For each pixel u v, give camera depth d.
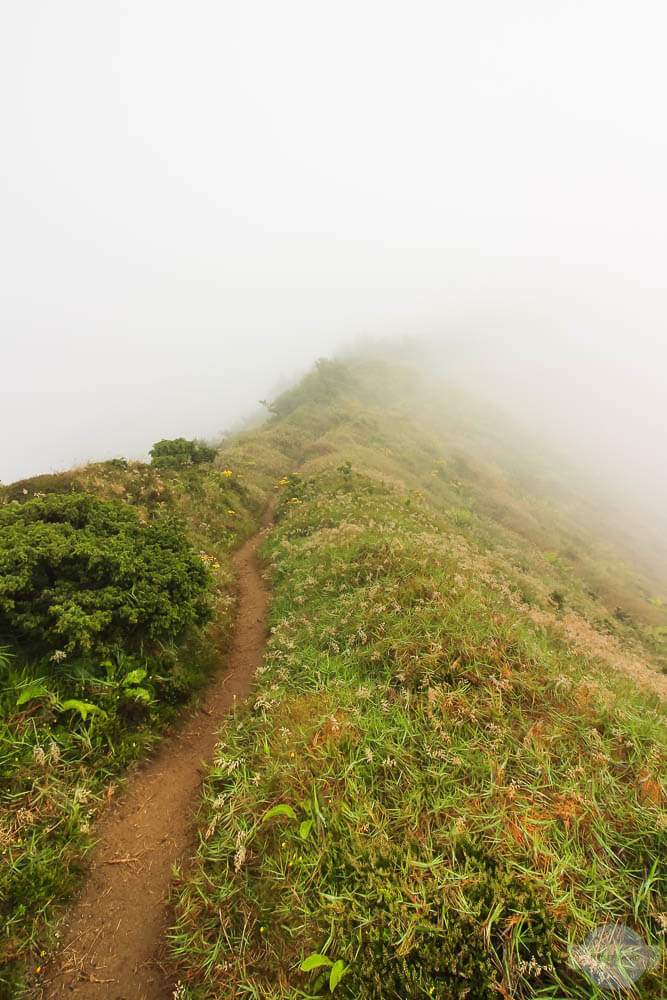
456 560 7.46
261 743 3.94
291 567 8.55
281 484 18.09
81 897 2.79
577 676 4.67
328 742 3.71
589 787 3.24
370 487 14.07
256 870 2.95
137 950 2.59
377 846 2.87
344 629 5.55
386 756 3.62
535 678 4.38
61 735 3.53
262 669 5.32
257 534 12.73
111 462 11.12
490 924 2.36
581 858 2.79
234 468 18.78
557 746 3.65
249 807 3.32
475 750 3.61
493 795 3.24
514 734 3.77
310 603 6.78
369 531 8.95
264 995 2.32
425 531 9.99
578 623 9.45
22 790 3.11
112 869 2.99
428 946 2.30
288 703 4.45
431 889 2.57
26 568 4.19
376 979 2.22
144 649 4.69
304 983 2.36
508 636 4.89
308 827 3.03
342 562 7.45
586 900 2.56
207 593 6.43
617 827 3.00
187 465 14.95
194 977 2.47
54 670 3.96
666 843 2.79
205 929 2.67
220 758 3.84
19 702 3.53
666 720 4.05
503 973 2.24
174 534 6.05
